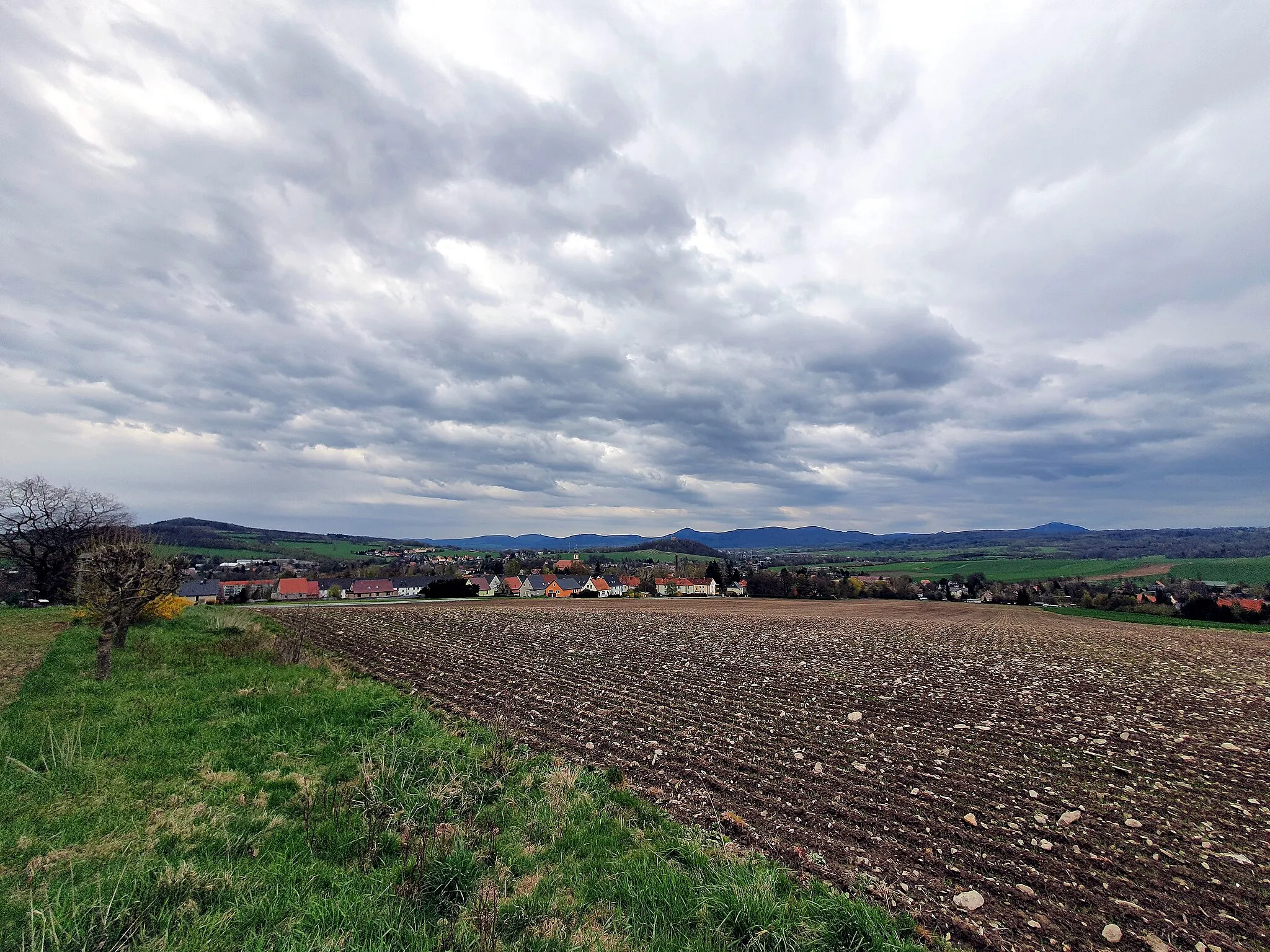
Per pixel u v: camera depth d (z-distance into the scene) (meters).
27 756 9.23
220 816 7.50
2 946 4.71
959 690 18.00
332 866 6.49
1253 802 9.35
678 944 5.41
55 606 38.91
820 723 13.83
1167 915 6.29
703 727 13.21
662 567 144.00
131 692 13.26
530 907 5.88
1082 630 44.47
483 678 18.16
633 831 7.95
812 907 6.04
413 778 9.09
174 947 4.77
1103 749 12.09
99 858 6.36
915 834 8.11
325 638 27.67
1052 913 6.30
